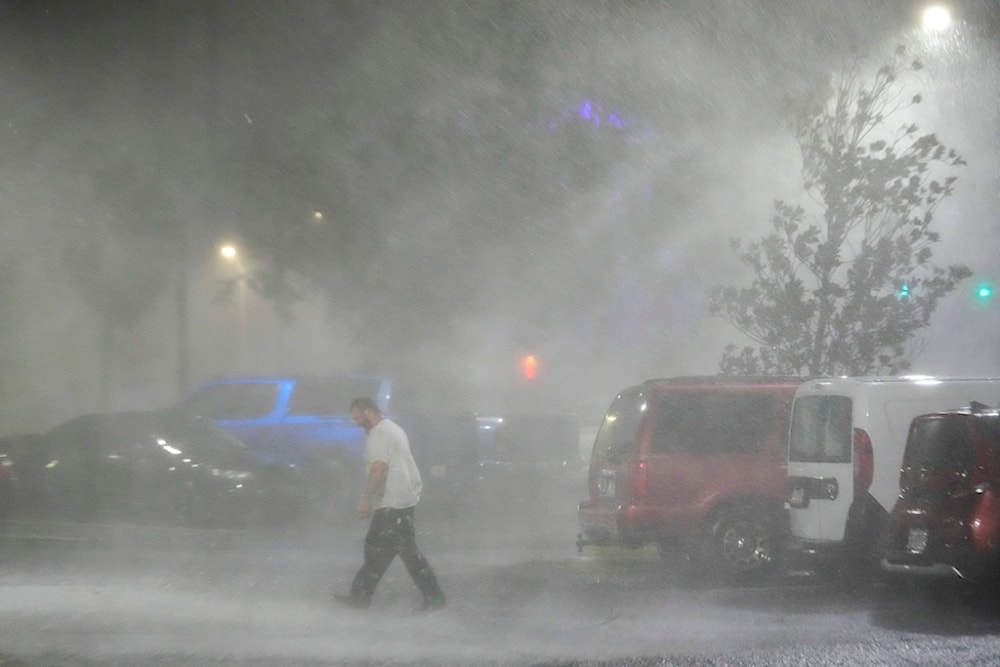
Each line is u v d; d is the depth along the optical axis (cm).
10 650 1284
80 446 2727
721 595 1684
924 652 1267
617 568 1973
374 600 1627
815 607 1574
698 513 1834
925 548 1495
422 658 1246
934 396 1730
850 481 1691
